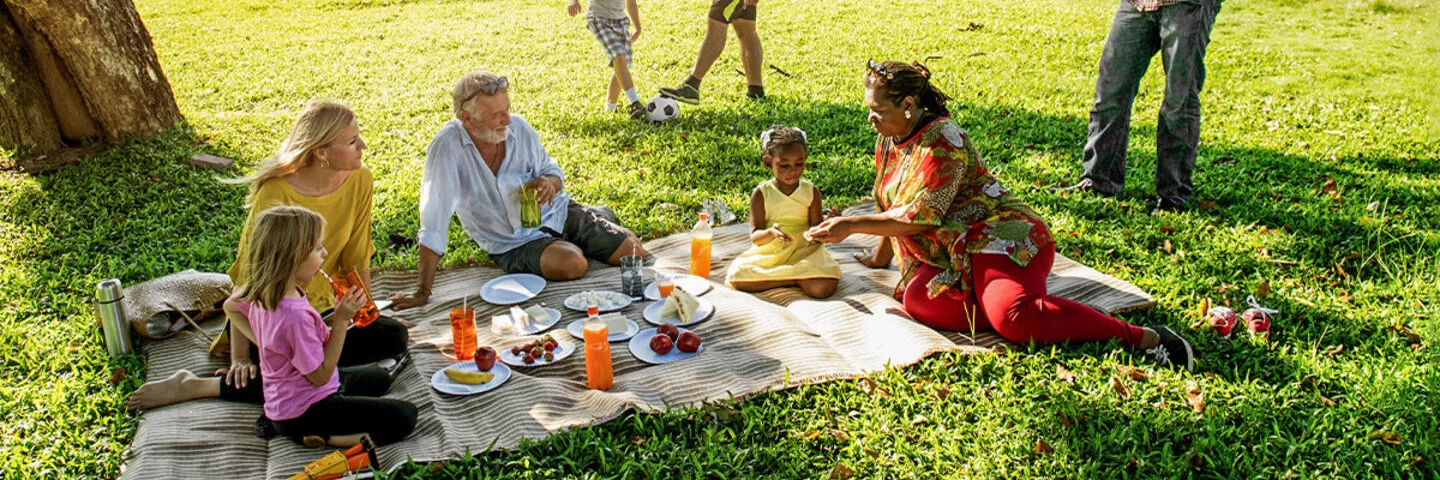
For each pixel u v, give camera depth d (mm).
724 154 8391
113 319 4871
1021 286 4805
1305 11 15938
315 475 3803
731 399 4375
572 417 4262
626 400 4289
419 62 12836
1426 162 8141
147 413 4383
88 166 8016
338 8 17266
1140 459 3936
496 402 4402
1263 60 12359
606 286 5730
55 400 4484
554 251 5801
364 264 5094
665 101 9508
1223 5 16422
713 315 5211
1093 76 11711
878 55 12898
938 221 4867
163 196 7391
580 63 12688
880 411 4301
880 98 4805
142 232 6762
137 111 8844
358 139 4699
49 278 6004
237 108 10664
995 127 9367
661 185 7715
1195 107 6742
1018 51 13078
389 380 4578
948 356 4730
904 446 4059
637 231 6730
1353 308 5410
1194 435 4113
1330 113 9852
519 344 4973
